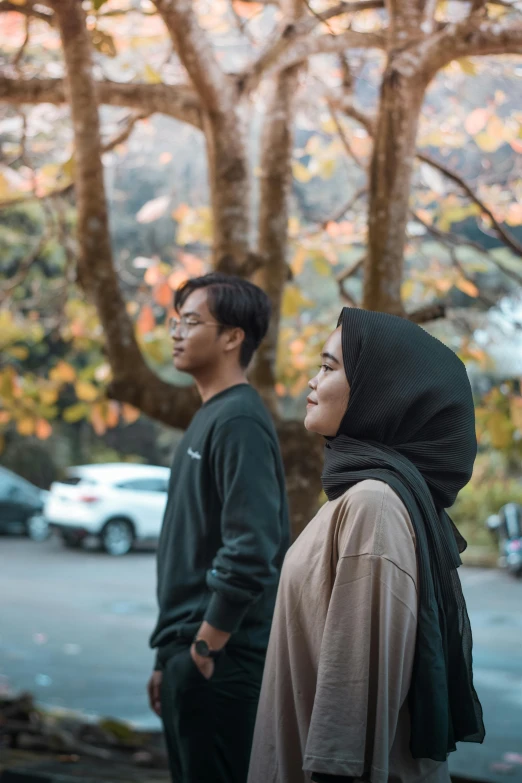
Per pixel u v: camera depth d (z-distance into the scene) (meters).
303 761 1.57
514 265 11.35
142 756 4.51
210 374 2.59
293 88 3.89
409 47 3.27
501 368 7.25
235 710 2.36
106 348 3.55
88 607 11.40
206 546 2.43
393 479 1.57
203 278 2.60
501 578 14.93
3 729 4.71
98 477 17.58
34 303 6.45
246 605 2.31
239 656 2.38
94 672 7.79
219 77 3.45
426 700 1.51
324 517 1.66
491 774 5.05
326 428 1.68
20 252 14.08
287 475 3.39
